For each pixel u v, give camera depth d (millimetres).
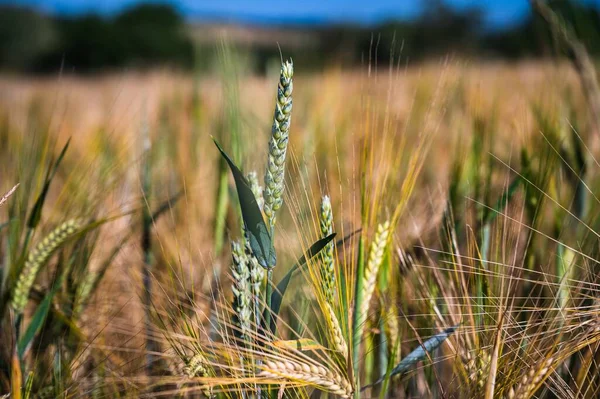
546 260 801
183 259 862
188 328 624
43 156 820
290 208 596
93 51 10977
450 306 696
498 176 878
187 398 696
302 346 596
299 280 763
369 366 727
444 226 758
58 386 681
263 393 618
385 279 693
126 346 733
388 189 708
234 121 816
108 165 882
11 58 11047
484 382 624
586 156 842
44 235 834
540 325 637
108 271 878
